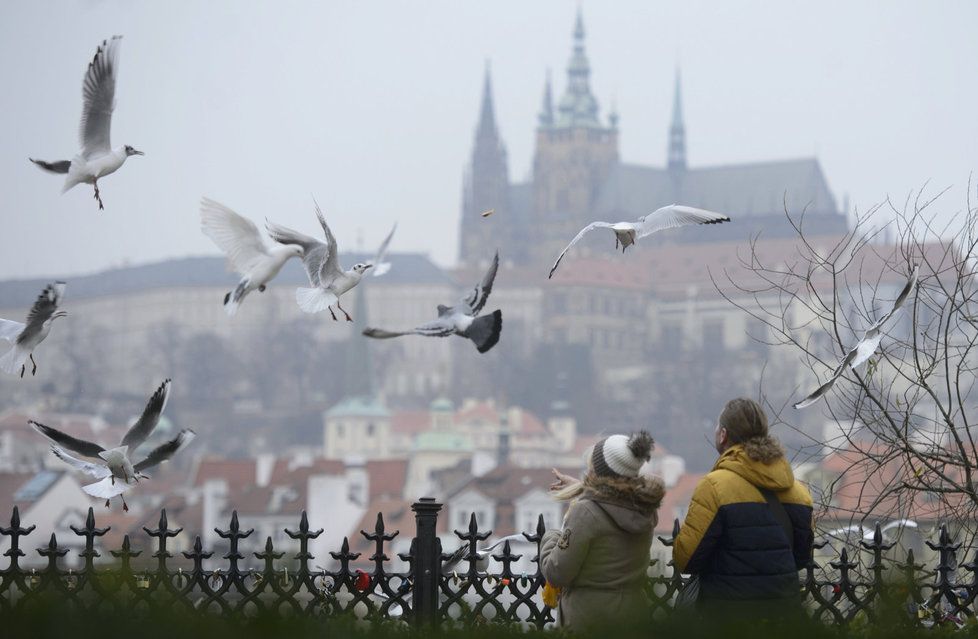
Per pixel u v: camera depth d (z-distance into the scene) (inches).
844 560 444.8
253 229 361.7
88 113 384.2
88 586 410.6
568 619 402.9
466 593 443.8
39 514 4783.5
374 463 7578.7
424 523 433.4
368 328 338.0
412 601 431.5
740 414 415.2
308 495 6254.9
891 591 442.9
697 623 358.6
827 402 595.5
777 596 400.5
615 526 398.6
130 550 414.9
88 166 380.2
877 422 563.5
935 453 565.3
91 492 369.1
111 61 386.6
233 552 417.7
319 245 366.6
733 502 403.5
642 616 398.3
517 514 5708.7
